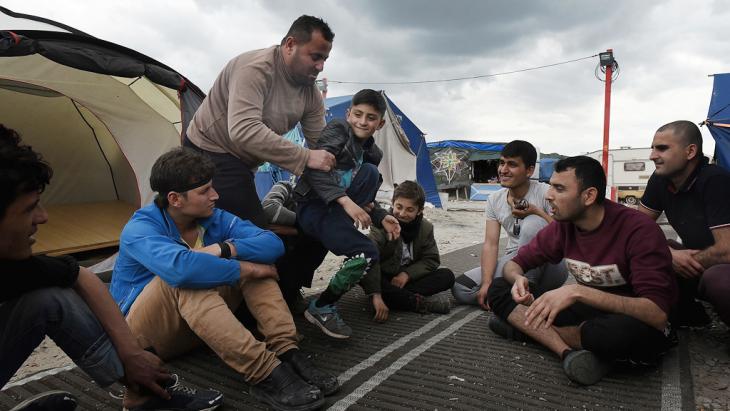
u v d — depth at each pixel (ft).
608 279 7.25
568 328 7.50
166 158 6.72
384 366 7.48
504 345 8.41
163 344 6.89
